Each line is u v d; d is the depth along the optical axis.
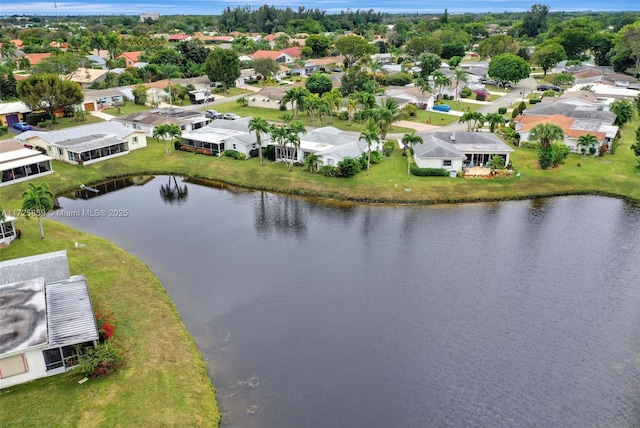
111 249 55.00
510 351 40.03
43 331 35.25
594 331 42.59
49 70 136.75
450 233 60.78
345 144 81.94
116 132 91.06
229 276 50.97
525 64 155.50
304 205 69.75
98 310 42.56
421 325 43.25
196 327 42.81
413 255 55.44
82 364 34.84
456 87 138.62
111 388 34.16
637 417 33.72
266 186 75.88
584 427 32.91
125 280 48.22
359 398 35.16
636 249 56.88
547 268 52.69
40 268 44.09
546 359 39.16
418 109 127.31
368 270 52.22
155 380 35.16
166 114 106.62
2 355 33.00
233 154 86.38
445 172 76.19
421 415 33.78
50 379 34.97
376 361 38.81
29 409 32.16
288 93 111.56
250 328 42.75
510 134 94.44
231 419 33.22
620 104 105.69
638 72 164.38
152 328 41.09
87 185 77.31
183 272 51.72
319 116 110.19
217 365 38.28
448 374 37.50
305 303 46.38
